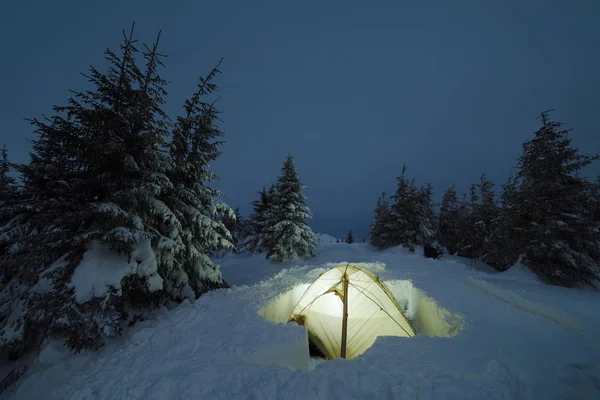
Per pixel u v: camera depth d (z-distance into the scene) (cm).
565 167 1275
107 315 550
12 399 448
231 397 309
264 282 965
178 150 875
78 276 564
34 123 613
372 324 697
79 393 365
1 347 520
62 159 713
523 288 783
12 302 663
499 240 1513
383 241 2502
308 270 1170
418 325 785
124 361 448
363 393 304
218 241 947
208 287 908
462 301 693
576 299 646
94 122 648
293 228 1922
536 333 481
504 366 350
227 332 507
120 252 650
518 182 1408
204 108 934
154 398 318
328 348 707
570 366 362
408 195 2417
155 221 792
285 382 330
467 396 287
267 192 2562
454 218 2975
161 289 682
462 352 408
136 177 714
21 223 856
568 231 1231
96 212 579
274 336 486
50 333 545
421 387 303
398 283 952
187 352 442
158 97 788
